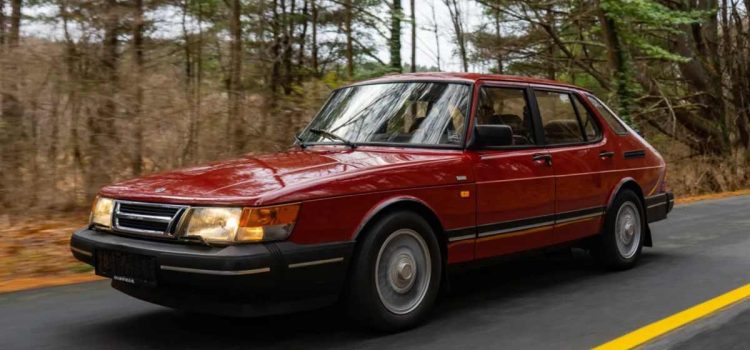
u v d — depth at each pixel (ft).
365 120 16.63
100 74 31.27
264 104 37.01
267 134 36.50
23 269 20.34
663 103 67.36
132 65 31.94
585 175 18.28
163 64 33.88
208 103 34.86
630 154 20.33
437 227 14.34
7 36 29.32
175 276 11.63
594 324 14.29
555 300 16.39
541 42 69.15
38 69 29.58
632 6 52.03
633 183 20.25
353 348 12.63
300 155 15.08
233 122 35.50
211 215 11.68
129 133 31.71
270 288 11.60
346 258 12.50
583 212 18.24
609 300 16.37
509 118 16.75
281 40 40.47
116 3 31.48
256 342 12.99
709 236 27.04
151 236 12.23
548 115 17.95
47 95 30.01
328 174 12.84
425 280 13.97
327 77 40.14
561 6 63.21
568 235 17.87
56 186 30.35
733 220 32.60
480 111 15.85
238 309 11.76
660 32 64.90
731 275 19.25
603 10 55.36
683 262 21.31
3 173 28.86
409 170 13.82
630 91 59.36
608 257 19.39
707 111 70.49
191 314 14.89
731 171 64.18
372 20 47.44
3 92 28.71
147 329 13.87
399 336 13.35
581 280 18.66
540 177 16.70
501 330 13.83
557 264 20.90
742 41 71.31
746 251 23.30
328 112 17.84
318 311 14.92
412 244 13.73
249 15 39.11
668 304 15.96
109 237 12.90
